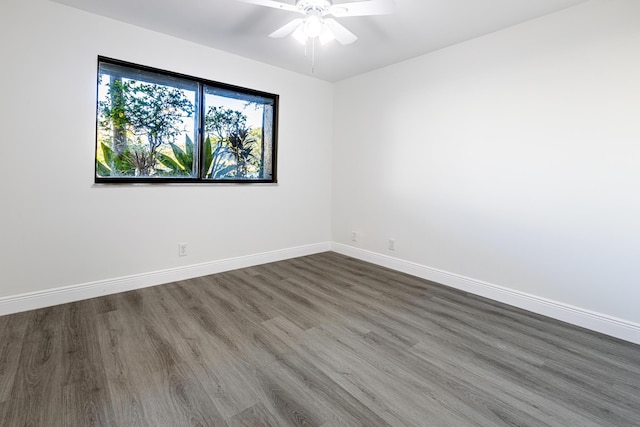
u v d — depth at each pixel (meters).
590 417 1.46
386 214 3.81
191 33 2.91
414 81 3.43
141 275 2.97
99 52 2.62
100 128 2.70
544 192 2.55
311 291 3.00
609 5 2.19
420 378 1.73
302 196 4.19
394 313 2.55
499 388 1.66
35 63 2.38
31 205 2.43
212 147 3.37
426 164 3.37
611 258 2.25
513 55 2.67
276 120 3.82
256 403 1.51
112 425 1.37
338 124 4.36
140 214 2.93
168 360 1.85
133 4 2.43
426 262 3.42
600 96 2.25
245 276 3.39
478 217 2.97
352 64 3.65
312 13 2.01
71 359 1.83
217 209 3.43
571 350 2.04
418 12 2.45
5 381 1.62
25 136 2.37
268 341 2.08
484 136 2.88
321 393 1.59
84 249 2.67
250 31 2.86
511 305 2.76
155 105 2.97
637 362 1.92
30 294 2.46
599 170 2.28
